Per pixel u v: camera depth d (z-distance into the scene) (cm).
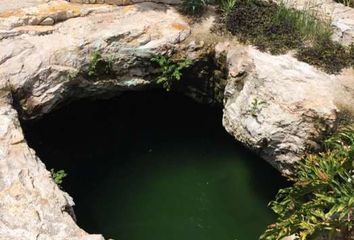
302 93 750
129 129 933
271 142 749
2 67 789
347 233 650
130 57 841
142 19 873
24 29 834
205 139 925
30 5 873
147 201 832
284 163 756
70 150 890
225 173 870
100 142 910
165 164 888
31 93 795
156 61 845
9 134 705
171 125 942
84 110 916
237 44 846
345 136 692
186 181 862
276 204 697
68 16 865
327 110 728
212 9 905
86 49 827
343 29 841
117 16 876
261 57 811
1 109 745
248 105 773
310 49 820
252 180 852
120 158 893
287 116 737
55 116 888
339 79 777
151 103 944
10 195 630
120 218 804
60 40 832
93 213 808
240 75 809
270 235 661
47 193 639
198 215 814
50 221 609
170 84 855
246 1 912
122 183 855
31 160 678
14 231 595
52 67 804
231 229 790
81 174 862
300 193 677
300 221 644
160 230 792
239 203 822
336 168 658
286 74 780
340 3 929
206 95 889
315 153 734
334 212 621
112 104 934
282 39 841
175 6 908
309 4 905
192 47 851
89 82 840
